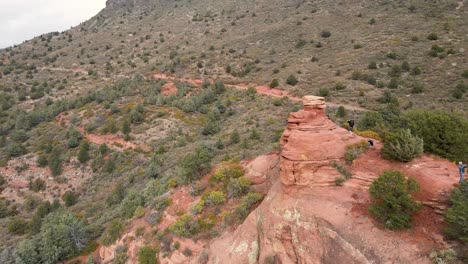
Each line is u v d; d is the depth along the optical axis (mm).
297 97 64438
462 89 48906
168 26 156875
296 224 15453
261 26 123250
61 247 33031
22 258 32062
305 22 111312
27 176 60062
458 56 60000
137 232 28219
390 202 13102
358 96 56906
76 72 122500
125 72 112250
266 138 45062
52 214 47188
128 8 199625
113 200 44688
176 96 80562
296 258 15211
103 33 169375
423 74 58344
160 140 63875
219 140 46438
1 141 70438
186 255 23016
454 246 11570
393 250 12422
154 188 35344
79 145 66375
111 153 62281
